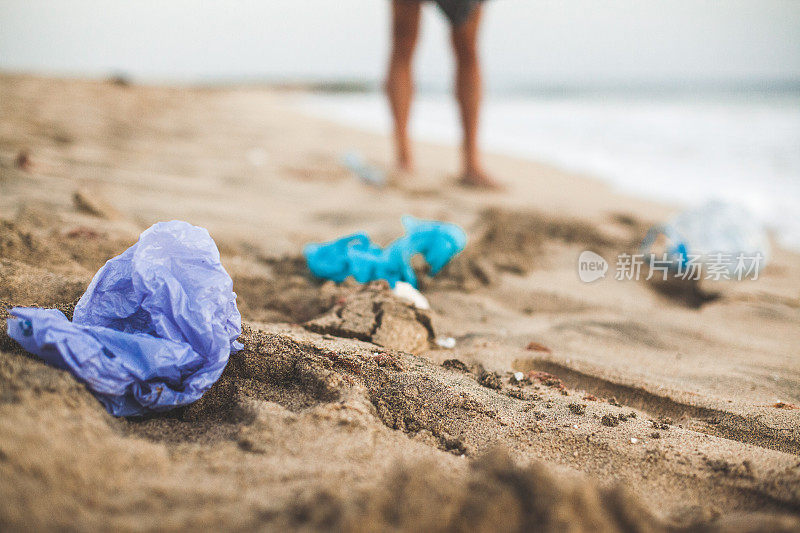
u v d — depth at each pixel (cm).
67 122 530
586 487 77
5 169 297
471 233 276
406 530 70
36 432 84
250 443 100
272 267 223
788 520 83
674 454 115
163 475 87
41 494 74
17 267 161
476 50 382
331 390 123
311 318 183
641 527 76
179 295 117
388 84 424
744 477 106
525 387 149
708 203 274
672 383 158
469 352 171
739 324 207
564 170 555
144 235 119
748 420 136
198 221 265
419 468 79
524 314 211
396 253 210
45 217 218
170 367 112
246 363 130
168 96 1064
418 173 454
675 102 1419
